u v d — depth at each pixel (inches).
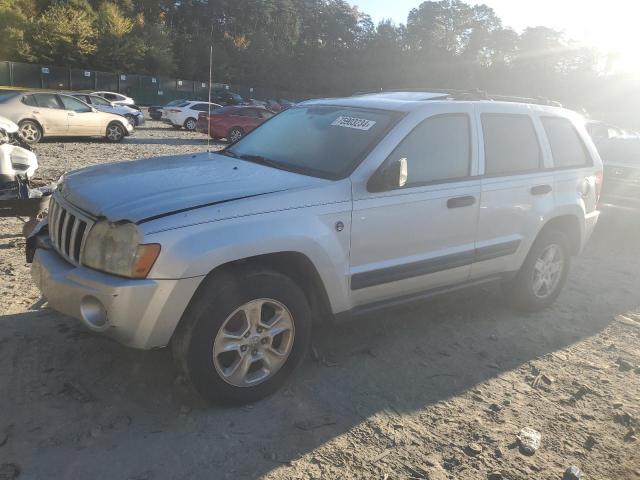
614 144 382.9
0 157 213.8
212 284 123.7
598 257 302.0
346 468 114.9
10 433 116.8
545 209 194.1
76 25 2112.5
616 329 199.8
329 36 4320.9
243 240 123.1
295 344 138.4
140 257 114.4
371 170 147.4
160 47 2484.0
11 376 137.0
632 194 349.7
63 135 669.9
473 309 207.9
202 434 122.0
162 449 116.3
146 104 2096.5
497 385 153.5
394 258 154.6
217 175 144.3
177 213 119.2
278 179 142.2
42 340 155.1
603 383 158.7
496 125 183.2
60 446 114.5
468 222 170.6
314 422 129.2
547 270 206.8
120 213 119.2
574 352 178.1
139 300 114.8
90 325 119.8
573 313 212.5
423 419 134.3
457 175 168.9
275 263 138.1
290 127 178.7
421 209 157.1
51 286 125.4
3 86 1748.3
